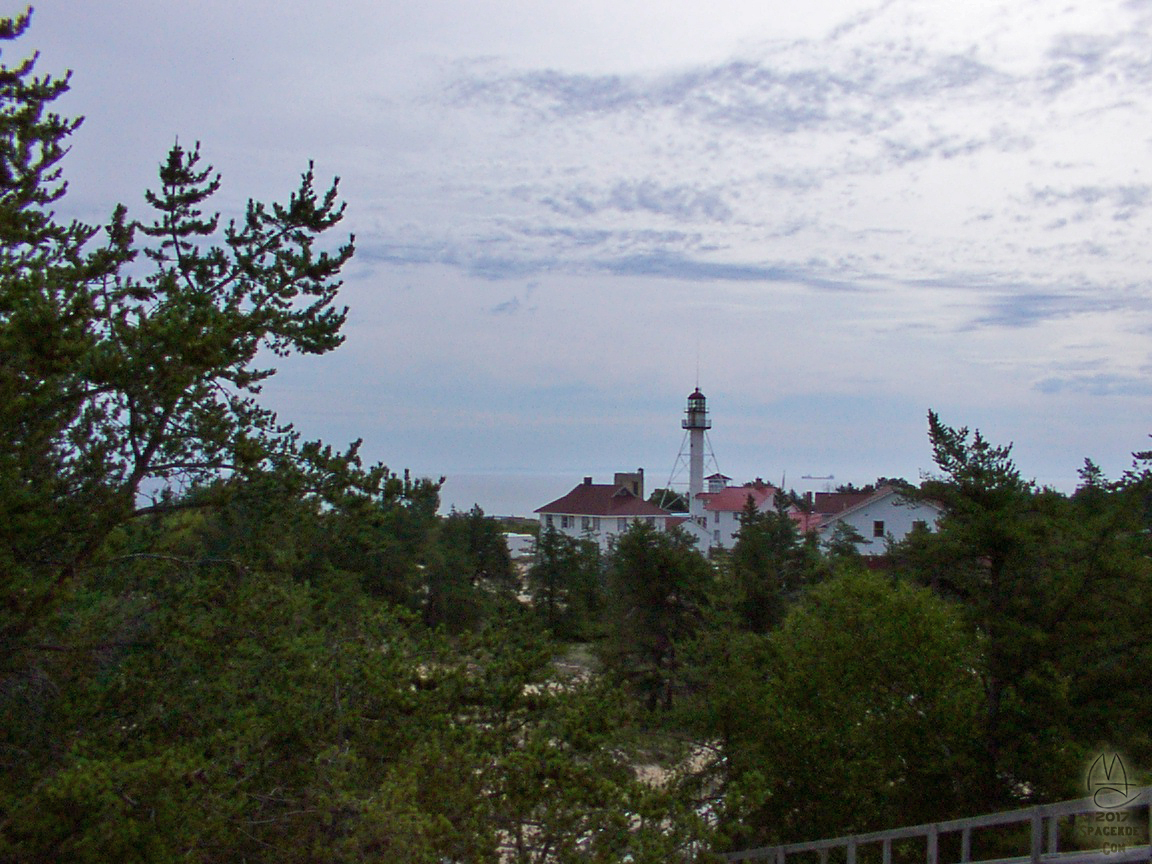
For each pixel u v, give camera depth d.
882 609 16.98
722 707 18.30
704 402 92.88
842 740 17.25
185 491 10.08
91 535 8.20
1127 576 15.30
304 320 11.45
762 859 16.95
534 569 52.06
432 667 12.87
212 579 11.29
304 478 10.92
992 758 16.00
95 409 9.25
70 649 9.36
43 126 9.88
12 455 7.54
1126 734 14.60
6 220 8.66
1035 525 16.00
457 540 53.62
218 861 8.50
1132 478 15.92
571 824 10.38
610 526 90.75
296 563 11.74
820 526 65.44
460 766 10.45
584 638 51.22
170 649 10.45
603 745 12.65
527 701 12.61
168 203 11.04
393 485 11.93
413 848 8.42
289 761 10.70
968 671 16.64
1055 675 14.97
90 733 9.20
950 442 16.67
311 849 8.70
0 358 7.37
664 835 11.52
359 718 11.65
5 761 8.55
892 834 11.10
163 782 7.48
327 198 11.51
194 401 9.01
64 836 6.78
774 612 33.34
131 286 10.58
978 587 16.80
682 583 33.03
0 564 7.24
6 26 9.26
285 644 11.46
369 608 13.80
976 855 15.15
